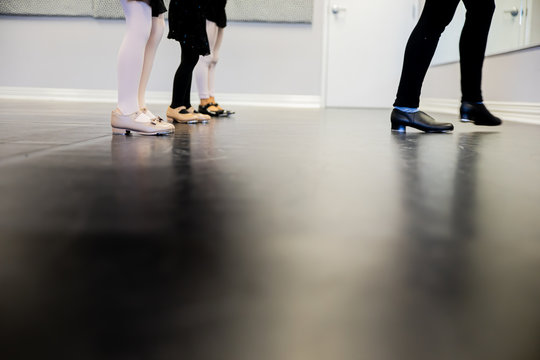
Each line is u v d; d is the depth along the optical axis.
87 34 4.94
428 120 1.96
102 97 5.02
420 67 1.91
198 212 0.65
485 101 3.38
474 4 2.08
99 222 0.59
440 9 1.80
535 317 0.37
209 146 1.41
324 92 5.12
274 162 1.11
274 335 0.33
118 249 0.49
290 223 0.60
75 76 5.01
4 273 0.43
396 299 0.39
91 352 0.31
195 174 0.94
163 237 0.54
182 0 2.36
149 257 0.47
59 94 5.04
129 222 0.59
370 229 0.58
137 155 1.19
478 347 0.33
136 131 1.72
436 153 1.32
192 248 0.50
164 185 0.83
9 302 0.38
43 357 0.30
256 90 5.05
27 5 4.85
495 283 0.43
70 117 2.57
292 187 0.83
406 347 0.32
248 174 0.95
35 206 0.67
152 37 1.80
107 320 0.35
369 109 4.62
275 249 0.50
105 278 0.42
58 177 0.89
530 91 2.81
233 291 0.40
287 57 5.00
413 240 0.55
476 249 0.52
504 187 0.86
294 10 4.89
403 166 1.08
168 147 1.37
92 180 0.86
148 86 5.02
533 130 2.13
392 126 2.03
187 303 0.38
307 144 1.50
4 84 5.04
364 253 0.50
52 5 4.85
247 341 0.32
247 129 2.07
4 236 0.53
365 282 0.42
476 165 1.11
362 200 0.74
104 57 4.98
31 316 0.35
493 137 1.79
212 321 0.35
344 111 4.10
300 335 0.33
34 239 0.52
